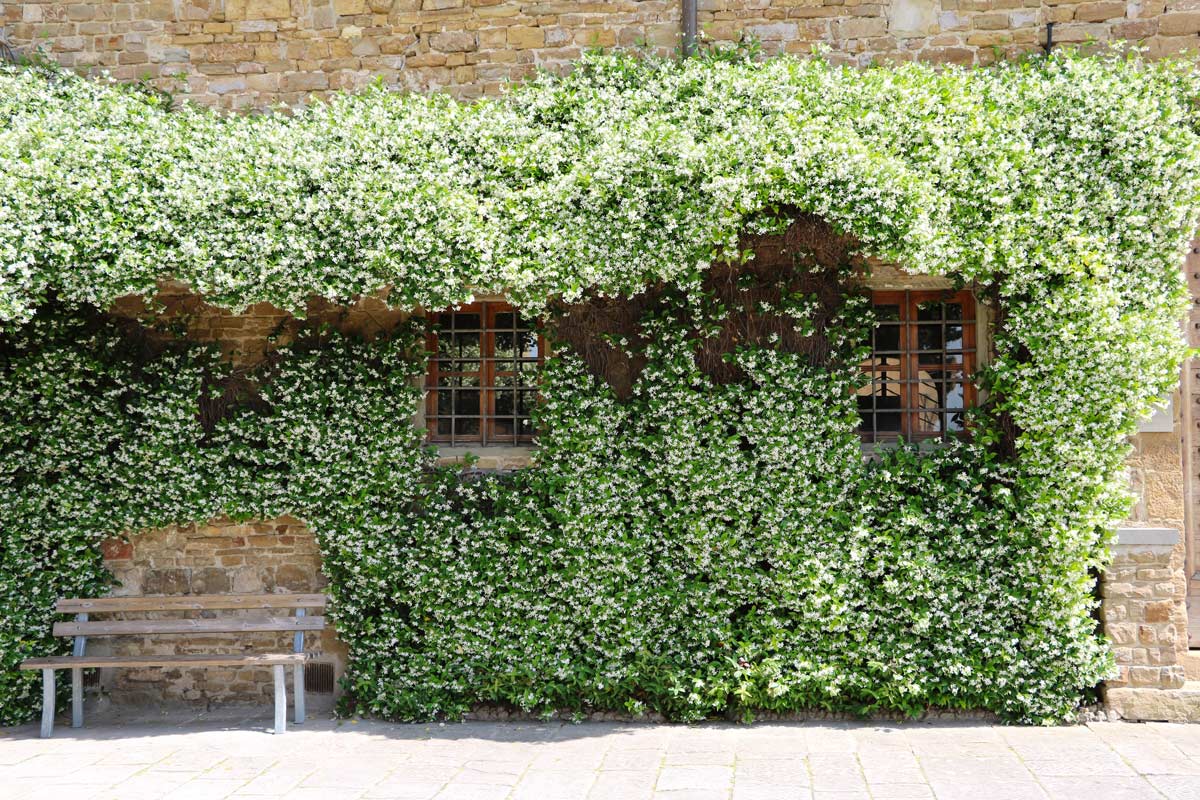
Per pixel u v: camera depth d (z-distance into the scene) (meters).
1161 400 5.33
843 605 5.43
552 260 4.98
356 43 6.09
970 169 5.06
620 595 5.62
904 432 5.82
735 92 5.25
